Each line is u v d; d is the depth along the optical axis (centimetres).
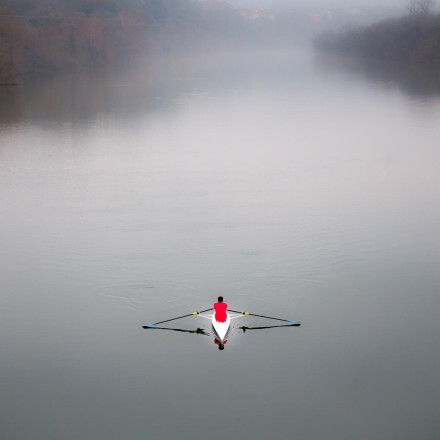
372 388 1538
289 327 1802
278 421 1441
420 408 1469
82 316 1866
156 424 1435
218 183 3300
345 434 1395
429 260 2219
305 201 2944
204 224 2628
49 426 1427
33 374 1598
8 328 1798
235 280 2081
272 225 2600
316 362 1638
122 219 2702
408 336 1748
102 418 1451
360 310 1886
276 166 3669
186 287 2034
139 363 1645
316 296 1975
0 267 2192
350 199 2961
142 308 1909
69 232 2533
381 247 2338
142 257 2273
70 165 3744
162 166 3709
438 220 2627
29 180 3381
